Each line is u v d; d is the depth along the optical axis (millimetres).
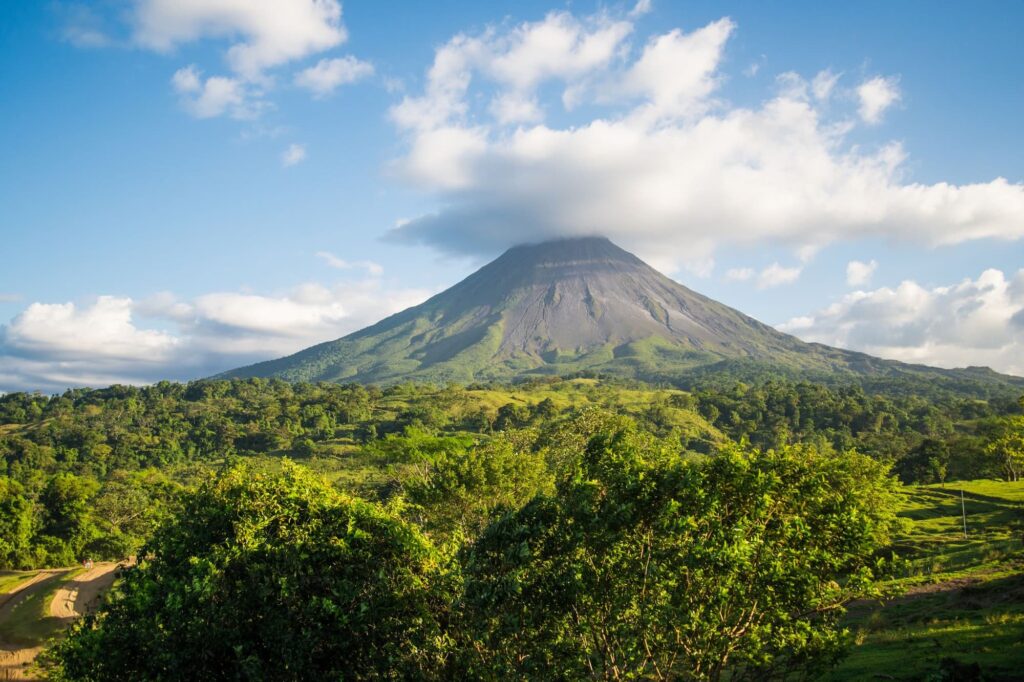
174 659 13555
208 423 169000
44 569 69375
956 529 52438
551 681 12711
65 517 78375
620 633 12781
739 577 12742
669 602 12461
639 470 14070
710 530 12617
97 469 133000
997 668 15367
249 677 13062
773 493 13578
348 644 13773
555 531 13258
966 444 99375
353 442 145000
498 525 13586
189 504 16453
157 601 14594
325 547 14773
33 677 36094
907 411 183125
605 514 13031
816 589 13273
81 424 168250
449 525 36188
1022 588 24750
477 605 13117
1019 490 71938
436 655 13961
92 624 15961
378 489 63375
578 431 58094
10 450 138875
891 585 13789
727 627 12914
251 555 14727
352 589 14156
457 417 160750
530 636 13141
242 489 16141
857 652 20141
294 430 159750
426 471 54906
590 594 12789
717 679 13117
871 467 37938
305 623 13883
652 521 13109
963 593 26438
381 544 15312
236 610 14078
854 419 164000
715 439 143125
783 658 13773
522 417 145500
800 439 148750
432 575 15164
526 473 37406
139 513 78125
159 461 143625
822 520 13633
